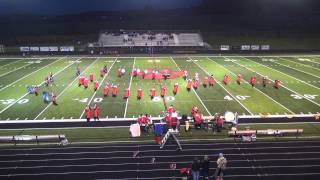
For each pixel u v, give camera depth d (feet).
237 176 48.01
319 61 151.74
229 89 97.14
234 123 64.59
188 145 57.11
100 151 55.11
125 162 51.75
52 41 216.13
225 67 135.44
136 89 97.55
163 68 133.39
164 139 57.16
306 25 252.83
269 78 112.16
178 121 64.64
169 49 188.34
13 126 67.15
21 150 55.52
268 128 65.26
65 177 47.78
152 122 65.77
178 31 222.07
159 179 47.32
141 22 272.92
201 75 117.70
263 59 158.81
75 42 211.41
